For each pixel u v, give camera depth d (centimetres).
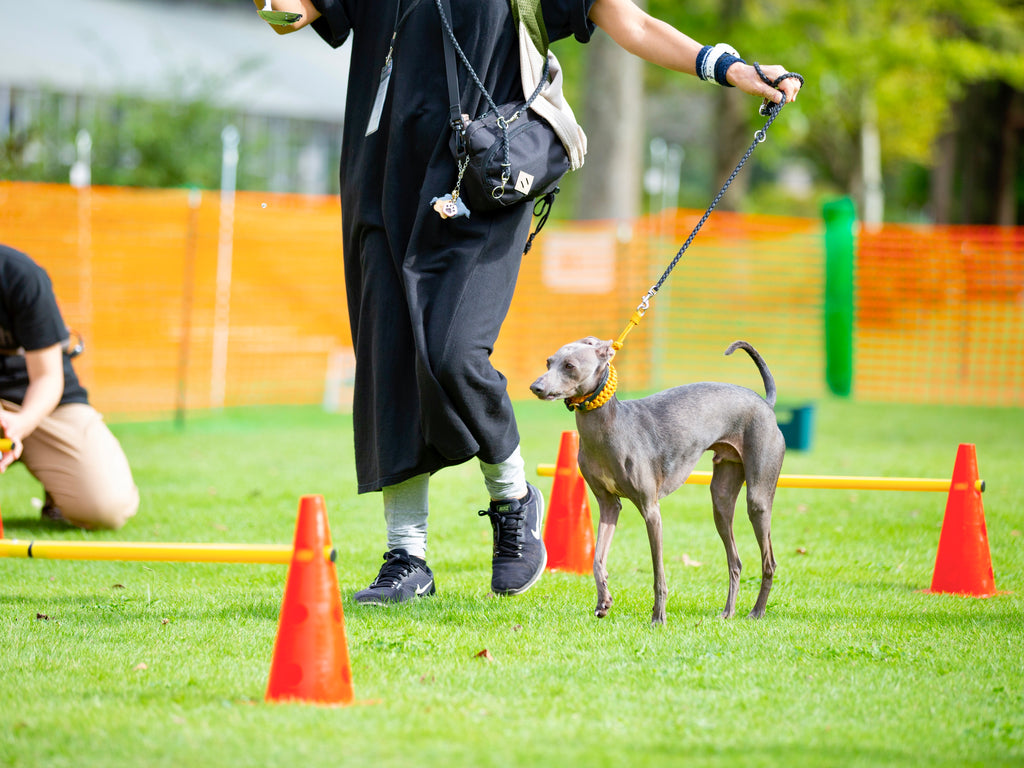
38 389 916
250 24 5034
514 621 744
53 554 612
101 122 3103
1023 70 4078
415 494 809
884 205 7056
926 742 523
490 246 737
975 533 852
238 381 2294
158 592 833
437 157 740
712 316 3119
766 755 502
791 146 6316
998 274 2658
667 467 739
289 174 4262
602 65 3212
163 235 2334
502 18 742
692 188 8100
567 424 1958
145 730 525
